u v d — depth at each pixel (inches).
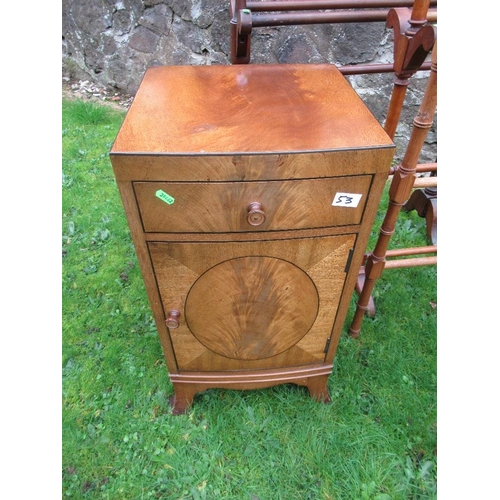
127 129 35.9
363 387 61.1
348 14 52.1
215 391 60.3
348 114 38.7
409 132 100.9
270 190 35.0
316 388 56.9
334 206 37.1
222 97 41.9
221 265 40.7
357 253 41.3
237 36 52.7
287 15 52.2
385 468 52.3
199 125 36.7
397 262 66.7
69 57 131.4
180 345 48.8
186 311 44.8
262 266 41.1
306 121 37.5
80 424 57.1
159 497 50.4
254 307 45.0
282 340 49.1
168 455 53.7
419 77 93.4
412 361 64.3
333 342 50.6
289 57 97.5
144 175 33.5
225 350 49.6
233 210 36.1
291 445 54.4
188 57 112.0
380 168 34.9
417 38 41.4
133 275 78.4
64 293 74.8
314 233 38.9
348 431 55.9
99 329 69.4
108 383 61.5
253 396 59.7
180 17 107.3
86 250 83.4
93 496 50.4
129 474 52.2
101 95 130.0
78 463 53.1
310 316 46.9
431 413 57.7
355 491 50.5
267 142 34.2
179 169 33.2
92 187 98.2
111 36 120.3
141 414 57.9
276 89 43.5
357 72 57.3
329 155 33.4
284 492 50.6
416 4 40.7
